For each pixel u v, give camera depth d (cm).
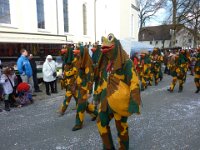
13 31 1401
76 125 568
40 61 1291
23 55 938
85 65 552
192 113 705
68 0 2108
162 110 740
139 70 1129
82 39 2323
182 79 1059
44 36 1597
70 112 729
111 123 605
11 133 556
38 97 951
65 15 2089
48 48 1496
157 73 1320
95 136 524
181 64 1043
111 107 365
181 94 1022
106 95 385
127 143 401
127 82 363
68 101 688
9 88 761
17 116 695
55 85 1038
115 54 364
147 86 1265
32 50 1377
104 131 396
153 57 1312
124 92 356
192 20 3769
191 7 3672
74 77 657
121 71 362
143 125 592
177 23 3712
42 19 1795
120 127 389
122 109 359
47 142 497
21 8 1541
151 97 949
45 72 984
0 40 1230
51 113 720
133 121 624
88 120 638
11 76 777
